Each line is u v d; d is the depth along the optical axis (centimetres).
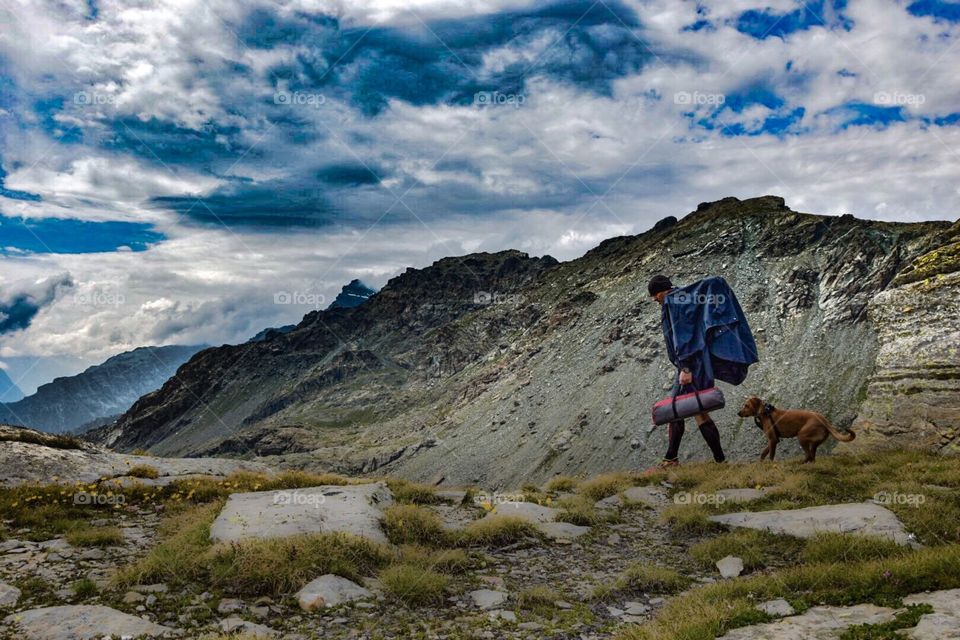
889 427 2025
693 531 1327
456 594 961
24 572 952
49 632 744
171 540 1061
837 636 682
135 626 768
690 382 1997
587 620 852
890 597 779
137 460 1864
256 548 976
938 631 637
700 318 2005
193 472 1847
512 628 821
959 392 1897
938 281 2184
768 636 704
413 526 1232
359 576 977
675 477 1892
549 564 1142
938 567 823
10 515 1286
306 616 841
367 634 791
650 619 865
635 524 1448
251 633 766
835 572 887
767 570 1027
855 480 1528
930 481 1469
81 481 1589
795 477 1571
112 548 1106
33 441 1730
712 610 789
